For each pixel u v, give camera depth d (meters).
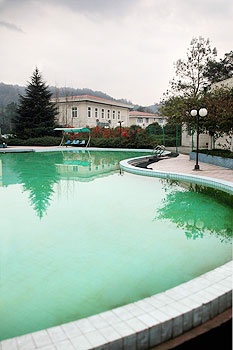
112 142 21.94
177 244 4.05
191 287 2.32
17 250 3.82
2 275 3.16
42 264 3.43
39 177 9.91
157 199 6.66
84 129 21.95
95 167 12.50
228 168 10.50
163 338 1.94
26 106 26.89
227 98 11.85
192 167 10.97
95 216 5.34
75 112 32.78
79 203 6.28
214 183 7.68
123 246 3.96
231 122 10.75
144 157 14.40
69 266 3.37
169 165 11.73
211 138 17.66
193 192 7.40
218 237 4.36
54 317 2.46
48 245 3.99
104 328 1.89
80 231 4.54
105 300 2.70
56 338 1.82
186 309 2.04
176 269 3.30
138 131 22.28
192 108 13.64
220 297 2.18
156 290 2.86
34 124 26.70
